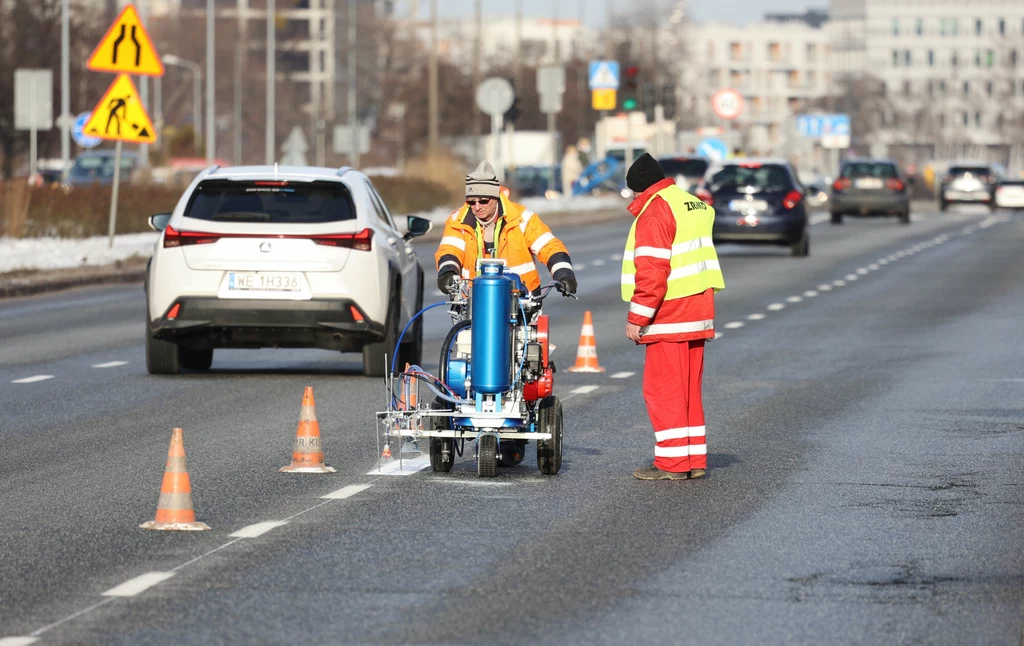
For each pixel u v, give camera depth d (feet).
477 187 89.15
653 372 87.04
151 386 125.70
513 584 62.69
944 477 88.33
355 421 107.65
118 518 75.31
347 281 128.88
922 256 308.19
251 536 71.36
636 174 86.22
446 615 57.93
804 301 212.02
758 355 151.12
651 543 70.49
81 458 92.48
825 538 71.97
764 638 55.26
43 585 62.08
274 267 128.67
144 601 59.62
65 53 385.91
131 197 311.27
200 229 129.29
